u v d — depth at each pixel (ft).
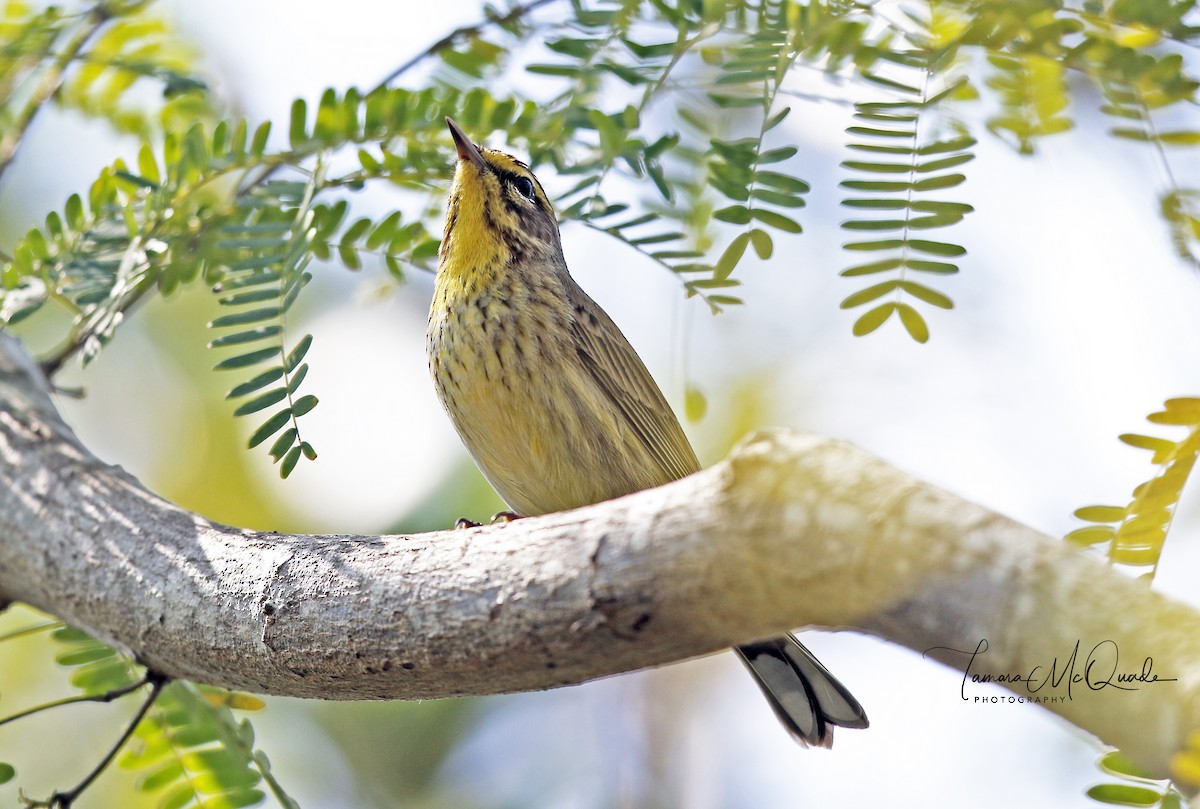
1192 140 25.66
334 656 23.68
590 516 20.89
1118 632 16.37
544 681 22.18
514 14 31.81
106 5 34.99
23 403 31.32
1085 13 25.40
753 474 18.43
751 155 25.84
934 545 17.31
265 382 25.36
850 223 24.79
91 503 28.43
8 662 45.03
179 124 37.91
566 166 30.04
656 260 28.81
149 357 51.88
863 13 27.02
